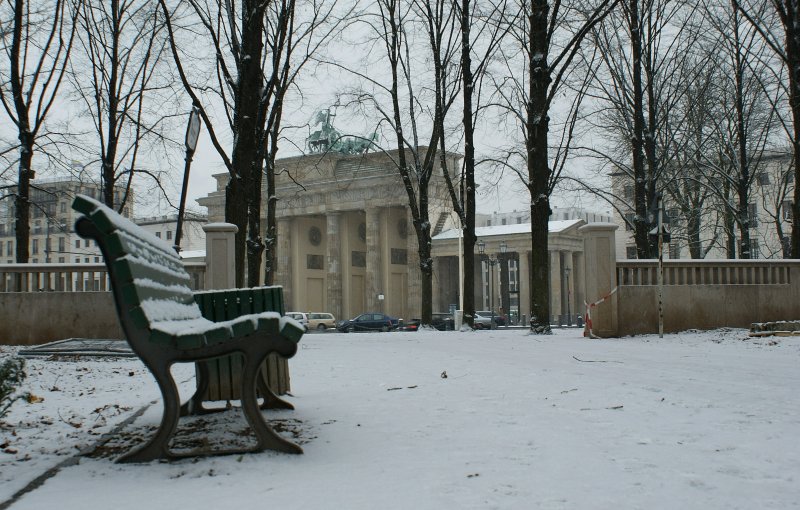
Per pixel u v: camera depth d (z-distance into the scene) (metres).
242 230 18.53
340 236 87.69
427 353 13.24
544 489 3.52
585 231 18.61
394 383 8.30
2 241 108.50
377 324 62.38
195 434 5.30
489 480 3.72
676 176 33.88
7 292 17.50
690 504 3.25
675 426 5.24
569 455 4.30
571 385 7.79
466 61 26.92
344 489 3.58
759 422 5.39
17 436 5.34
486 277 116.75
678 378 8.45
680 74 30.30
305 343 18.03
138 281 4.14
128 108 27.41
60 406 6.92
